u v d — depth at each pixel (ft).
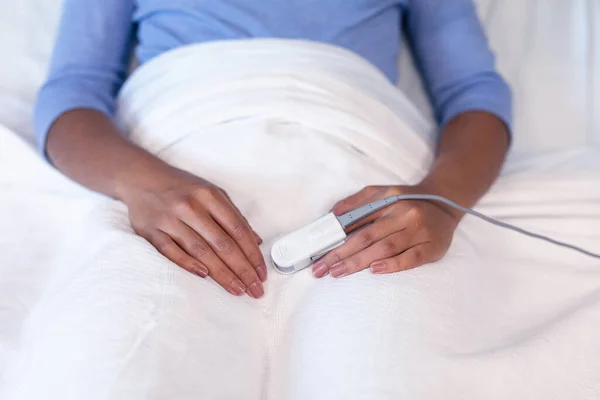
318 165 2.55
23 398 1.85
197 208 2.34
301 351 2.08
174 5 3.09
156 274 2.09
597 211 2.80
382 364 1.92
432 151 3.08
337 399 1.87
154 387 1.81
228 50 2.80
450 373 1.98
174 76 2.82
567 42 3.78
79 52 3.11
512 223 2.80
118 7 3.22
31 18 3.77
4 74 3.50
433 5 3.38
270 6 3.02
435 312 2.13
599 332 2.31
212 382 1.96
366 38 3.20
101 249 2.20
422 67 3.53
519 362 2.13
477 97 3.14
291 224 2.49
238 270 2.27
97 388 1.78
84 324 1.92
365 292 2.14
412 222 2.40
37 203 2.88
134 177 2.55
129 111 2.94
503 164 3.06
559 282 2.62
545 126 3.47
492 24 3.88
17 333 2.36
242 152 2.53
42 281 2.60
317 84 2.69
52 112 2.90
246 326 2.18
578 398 2.14
